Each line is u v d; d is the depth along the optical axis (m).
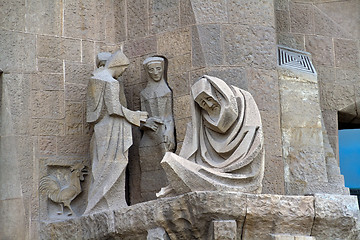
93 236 10.91
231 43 11.56
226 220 10.02
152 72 11.59
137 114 11.26
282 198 10.36
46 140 11.72
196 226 10.09
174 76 11.64
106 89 11.16
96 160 11.16
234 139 10.49
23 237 11.39
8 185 11.57
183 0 11.77
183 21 11.72
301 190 11.46
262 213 10.20
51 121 11.79
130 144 11.16
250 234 10.27
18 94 11.73
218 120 10.52
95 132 11.20
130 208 10.53
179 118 11.50
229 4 11.69
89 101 11.29
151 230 10.32
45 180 11.56
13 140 11.60
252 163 10.30
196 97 10.66
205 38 11.55
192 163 10.33
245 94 10.73
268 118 11.43
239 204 10.05
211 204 9.94
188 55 11.59
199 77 11.46
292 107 11.70
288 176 11.46
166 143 11.41
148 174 11.56
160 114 11.56
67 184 11.68
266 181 11.25
